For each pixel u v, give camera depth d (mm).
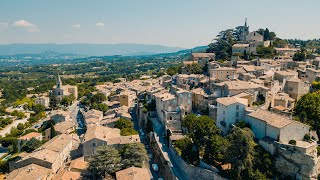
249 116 129500
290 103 154750
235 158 109438
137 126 182875
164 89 197375
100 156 121250
